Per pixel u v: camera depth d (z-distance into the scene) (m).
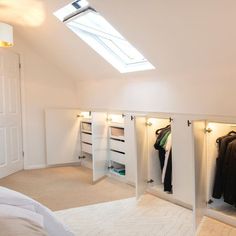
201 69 2.83
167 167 3.15
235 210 2.72
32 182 4.05
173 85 3.22
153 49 2.97
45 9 3.23
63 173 4.53
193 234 2.41
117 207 3.02
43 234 1.27
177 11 2.28
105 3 2.62
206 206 2.75
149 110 3.61
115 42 3.62
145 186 3.32
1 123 4.34
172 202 3.13
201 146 2.59
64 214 2.85
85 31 3.50
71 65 4.59
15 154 4.67
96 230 2.51
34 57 4.85
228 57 2.48
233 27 2.15
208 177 2.73
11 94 4.57
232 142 2.57
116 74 4.00
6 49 4.46
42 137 4.99
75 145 5.02
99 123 4.03
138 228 2.53
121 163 3.96
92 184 3.90
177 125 2.92
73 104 5.21
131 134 3.68
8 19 3.75
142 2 2.37
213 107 2.77
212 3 2.04
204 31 2.34
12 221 1.25
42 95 4.96
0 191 1.59
